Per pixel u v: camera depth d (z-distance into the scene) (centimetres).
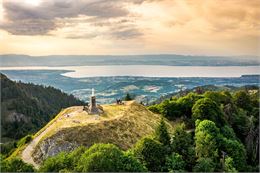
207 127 9600
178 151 8600
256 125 11881
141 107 12731
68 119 10575
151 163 7575
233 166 8238
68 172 6344
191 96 14112
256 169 9025
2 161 6775
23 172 6575
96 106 11388
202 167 7856
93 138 9219
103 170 6184
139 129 10500
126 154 6875
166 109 13300
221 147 9181
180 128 9206
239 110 13738
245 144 11200
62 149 8869
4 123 18625
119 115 10969
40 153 9019
